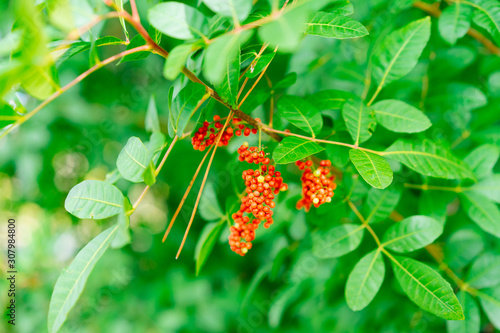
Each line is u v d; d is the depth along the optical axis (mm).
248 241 406
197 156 654
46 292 715
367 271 415
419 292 401
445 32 434
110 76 702
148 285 746
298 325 653
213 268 753
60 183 705
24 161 631
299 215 515
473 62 491
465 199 436
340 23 389
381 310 496
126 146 393
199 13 354
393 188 435
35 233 733
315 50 559
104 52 667
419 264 406
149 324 700
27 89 344
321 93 434
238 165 453
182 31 352
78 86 654
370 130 401
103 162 703
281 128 441
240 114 398
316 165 444
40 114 632
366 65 499
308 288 529
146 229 807
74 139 671
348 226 436
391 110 408
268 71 486
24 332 682
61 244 759
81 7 347
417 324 489
